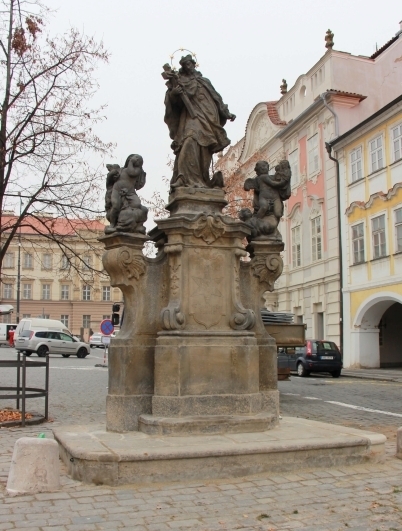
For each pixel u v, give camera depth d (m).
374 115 25.95
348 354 28.36
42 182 12.73
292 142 34.28
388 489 5.86
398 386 19.75
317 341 24.92
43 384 18.81
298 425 7.93
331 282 29.86
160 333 7.73
